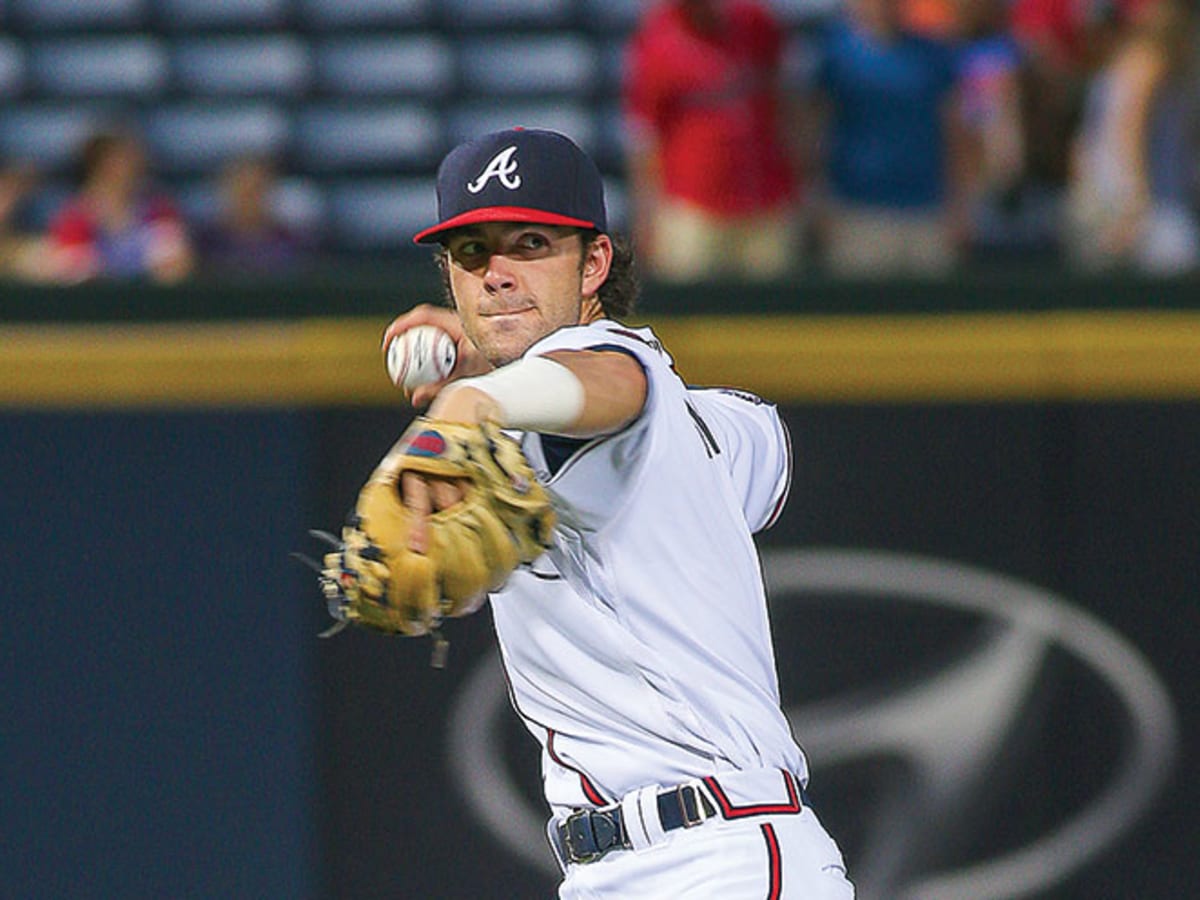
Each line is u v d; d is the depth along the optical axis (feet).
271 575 55.77
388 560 24.45
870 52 75.56
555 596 29.30
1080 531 54.90
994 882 55.26
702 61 75.00
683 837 29.37
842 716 55.36
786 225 76.89
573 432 26.21
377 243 92.58
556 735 30.32
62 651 55.98
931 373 54.60
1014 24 85.61
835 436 54.95
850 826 55.42
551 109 96.37
